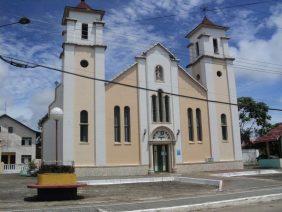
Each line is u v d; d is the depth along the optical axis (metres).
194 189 22.50
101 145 32.16
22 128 63.53
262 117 59.53
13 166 46.75
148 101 34.75
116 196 19.41
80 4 35.16
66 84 32.12
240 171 33.66
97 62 33.28
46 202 17.33
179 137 35.47
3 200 18.11
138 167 33.25
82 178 29.00
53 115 21.56
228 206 15.43
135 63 34.94
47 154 39.03
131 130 33.69
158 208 14.27
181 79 36.88
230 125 38.56
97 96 32.72
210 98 37.84
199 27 39.69
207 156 36.62
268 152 43.38
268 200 17.00
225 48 39.94
